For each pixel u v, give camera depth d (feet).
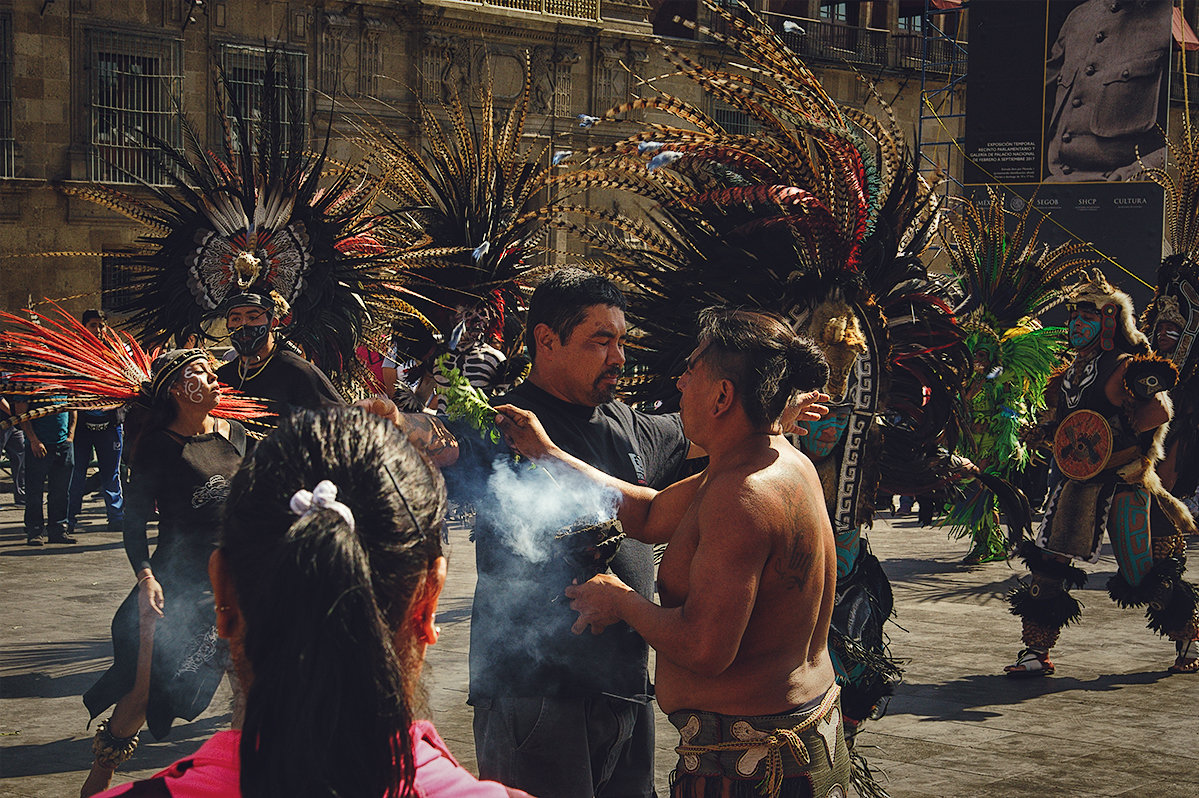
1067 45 50.65
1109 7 49.37
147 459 15.38
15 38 74.59
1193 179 27.45
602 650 10.59
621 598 9.14
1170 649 25.03
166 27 78.69
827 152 15.23
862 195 15.42
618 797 11.09
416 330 25.31
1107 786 16.70
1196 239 27.45
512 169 26.48
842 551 15.29
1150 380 22.08
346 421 4.62
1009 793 16.34
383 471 4.47
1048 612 22.44
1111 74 49.90
